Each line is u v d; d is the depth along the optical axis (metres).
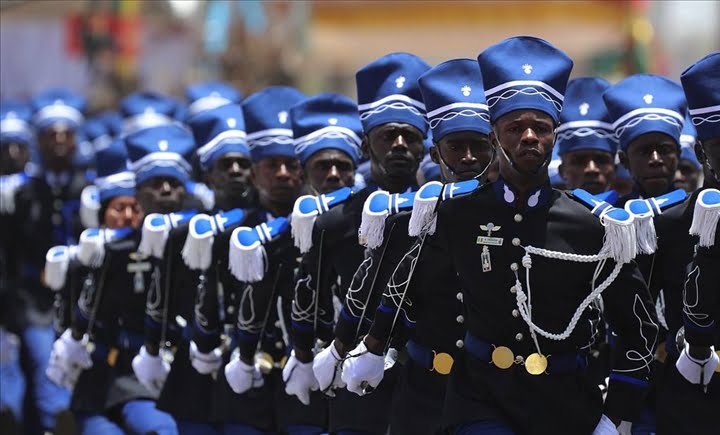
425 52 62.16
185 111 41.53
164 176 29.70
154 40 62.72
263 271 24.34
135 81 61.78
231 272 24.69
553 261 18.77
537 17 60.47
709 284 19.78
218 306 25.48
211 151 28.38
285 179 25.53
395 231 21.23
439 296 20.80
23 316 38.47
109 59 61.66
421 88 22.59
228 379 24.94
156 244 26.97
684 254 21.58
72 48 61.41
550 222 18.89
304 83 61.56
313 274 22.98
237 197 28.20
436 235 19.67
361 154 25.75
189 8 63.38
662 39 73.31
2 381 37.94
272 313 24.72
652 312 19.00
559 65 19.00
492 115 19.06
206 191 31.97
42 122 41.03
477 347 19.17
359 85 23.86
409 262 20.06
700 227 19.67
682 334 21.19
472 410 19.03
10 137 43.06
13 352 38.47
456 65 22.34
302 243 22.97
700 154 21.81
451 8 60.78
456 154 22.11
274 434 25.06
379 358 20.39
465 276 19.23
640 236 19.52
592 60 61.34
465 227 19.20
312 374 23.17
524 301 18.75
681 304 21.73
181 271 27.02
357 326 21.42
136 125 40.72
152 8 62.88
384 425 22.91
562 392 18.89
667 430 21.64
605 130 26.58
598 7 59.62
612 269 18.75
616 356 19.16
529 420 18.83
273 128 25.73
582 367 19.23
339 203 23.06
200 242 25.23
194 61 62.56
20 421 37.34
